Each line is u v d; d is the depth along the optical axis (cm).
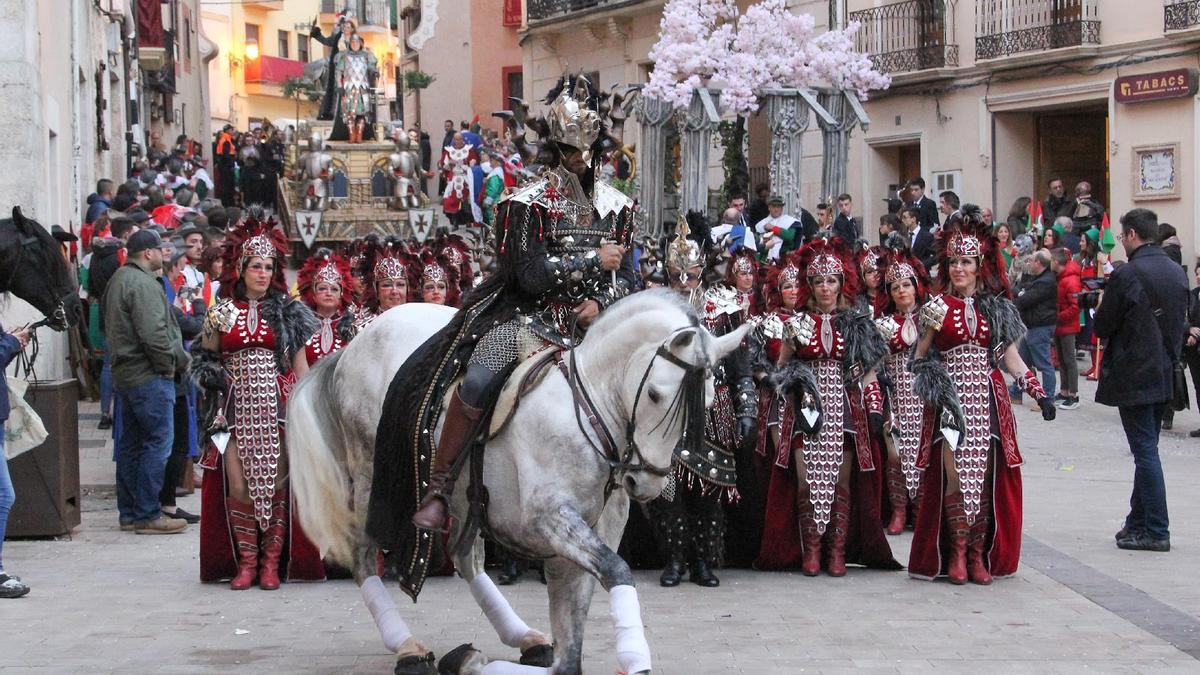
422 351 635
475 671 628
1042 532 1012
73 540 1000
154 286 1012
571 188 618
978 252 841
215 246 1134
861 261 965
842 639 719
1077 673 657
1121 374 930
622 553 896
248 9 6228
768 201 1927
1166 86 2223
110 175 2323
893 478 1014
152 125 3528
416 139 3328
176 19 3994
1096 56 2342
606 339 580
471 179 2967
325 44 3011
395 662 679
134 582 860
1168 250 1619
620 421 575
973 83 2547
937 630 737
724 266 923
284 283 859
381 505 629
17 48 1351
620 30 3216
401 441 620
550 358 596
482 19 4400
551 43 3503
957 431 834
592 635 739
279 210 3238
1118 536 959
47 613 779
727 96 1959
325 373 693
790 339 869
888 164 2781
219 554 854
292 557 853
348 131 2961
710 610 786
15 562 922
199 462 852
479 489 597
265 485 840
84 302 1570
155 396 1010
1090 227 2014
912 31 2644
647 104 2009
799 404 866
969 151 2567
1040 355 1655
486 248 659
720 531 852
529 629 662
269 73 6294
